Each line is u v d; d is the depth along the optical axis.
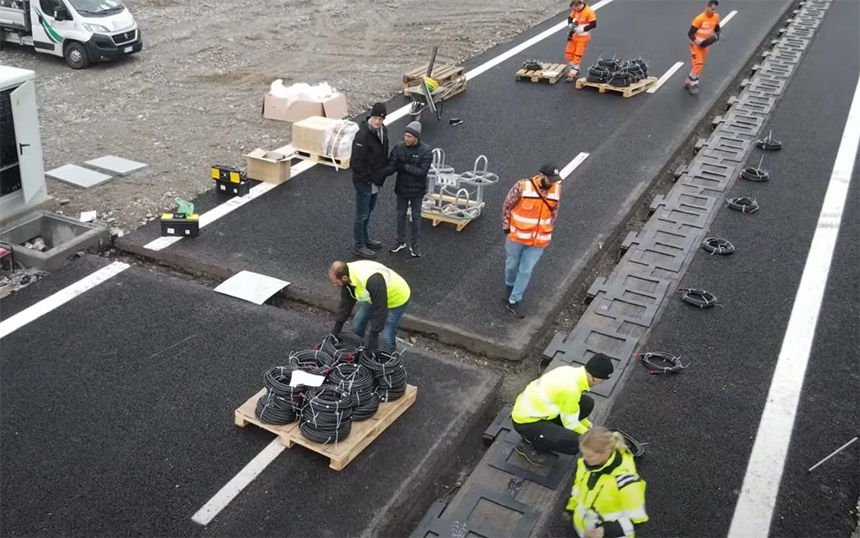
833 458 7.20
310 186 12.09
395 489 6.56
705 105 15.73
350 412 6.80
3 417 7.24
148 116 14.79
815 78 17.47
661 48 19.27
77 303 9.02
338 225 10.93
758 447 7.29
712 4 15.41
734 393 7.99
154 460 6.80
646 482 6.83
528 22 21.67
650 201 12.37
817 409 7.82
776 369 8.37
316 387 6.84
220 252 10.11
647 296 9.54
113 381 7.77
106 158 12.73
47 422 7.20
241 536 6.10
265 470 6.72
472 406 7.56
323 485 6.58
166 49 18.81
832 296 9.70
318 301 9.26
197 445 6.98
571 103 15.81
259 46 19.30
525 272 8.74
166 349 8.27
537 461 6.91
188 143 13.58
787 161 13.41
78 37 16.95
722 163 13.24
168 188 11.86
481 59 18.50
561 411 6.45
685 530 6.36
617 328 8.92
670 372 8.20
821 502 6.72
